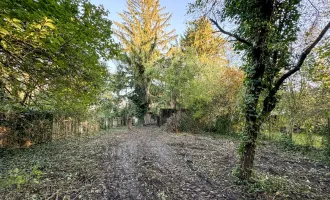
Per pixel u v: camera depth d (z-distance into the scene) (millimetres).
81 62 2877
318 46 4324
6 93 3451
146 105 15547
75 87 3174
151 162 4590
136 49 14594
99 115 11719
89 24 2654
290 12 3070
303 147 6477
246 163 3379
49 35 1894
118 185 3170
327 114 5758
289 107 7016
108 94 12266
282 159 5289
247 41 3406
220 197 2809
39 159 4590
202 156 5215
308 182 3523
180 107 11906
